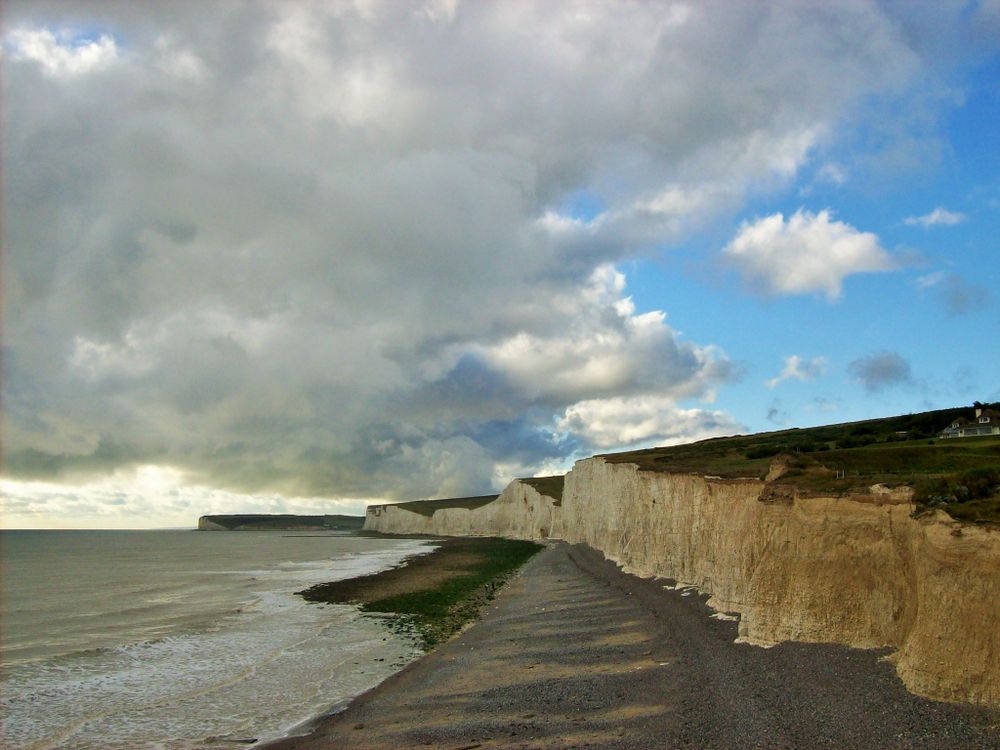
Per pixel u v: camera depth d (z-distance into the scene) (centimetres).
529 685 2253
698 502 3722
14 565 10069
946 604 1514
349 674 2750
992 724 1317
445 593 5303
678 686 1958
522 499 14000
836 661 1845
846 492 2119
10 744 1997
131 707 2344
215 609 4756
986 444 3653
